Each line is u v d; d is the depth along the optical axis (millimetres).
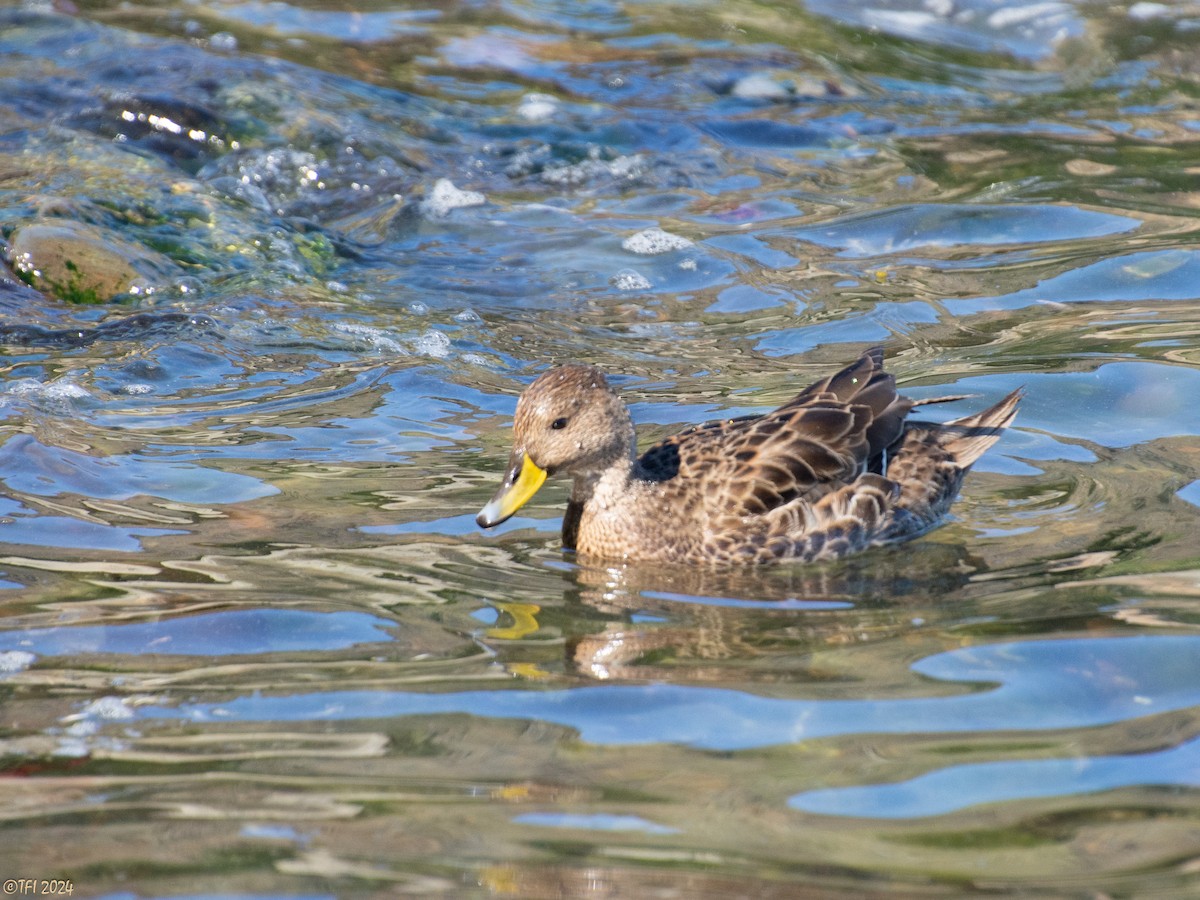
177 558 10203
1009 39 24750
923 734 7812
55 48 21781
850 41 24438
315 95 20906
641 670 8680
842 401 11477
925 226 18062
